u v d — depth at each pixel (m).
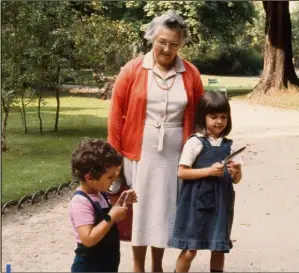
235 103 21.34
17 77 11.13
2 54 10.78
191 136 3.88
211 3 28.19
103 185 3.20
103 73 14.41
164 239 4.02
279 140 11.48
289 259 4.82
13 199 6.68
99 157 3.16
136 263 4.14
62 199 6.87
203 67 41.69
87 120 15.38
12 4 10.61
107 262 3.25
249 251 5.02
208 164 3.81
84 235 3.11
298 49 42.97
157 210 4.02
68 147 10.94
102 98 20.86
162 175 4.01
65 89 23.09
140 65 4.02
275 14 22.73
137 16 26.50
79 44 12.62
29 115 16.42
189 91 4.01
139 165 4.02
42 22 11.27
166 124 4.00
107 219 3.14
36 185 7.49
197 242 3.77
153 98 3.97
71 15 12.38
